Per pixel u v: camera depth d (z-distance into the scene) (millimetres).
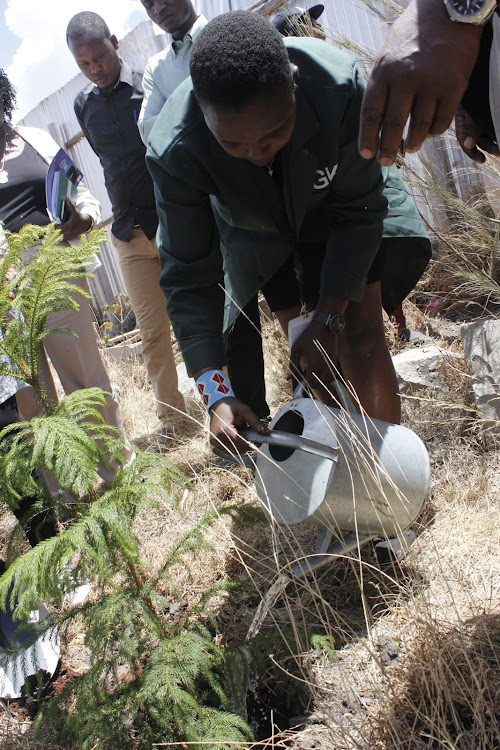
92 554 1723
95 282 7926
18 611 1802
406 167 4051
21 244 1928
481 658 1938
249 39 1726
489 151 1858
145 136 3793
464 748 1756
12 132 3420
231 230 2605
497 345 3037
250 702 2158
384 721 1863
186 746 1875
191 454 3910
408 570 2430
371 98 1341
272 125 1797
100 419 2027
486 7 1250
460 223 4066
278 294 2914
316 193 2248
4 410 2471
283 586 2225
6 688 2373
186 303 2299
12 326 1979
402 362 3480
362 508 2156
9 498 1936
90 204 3557
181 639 1934
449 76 1294
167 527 3160
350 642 2232
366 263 2373
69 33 3920
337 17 5008
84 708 1827
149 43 6680
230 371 3090
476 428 3098
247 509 2195
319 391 2449
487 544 2434
